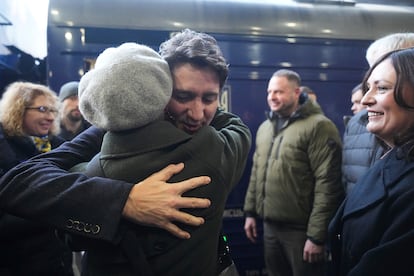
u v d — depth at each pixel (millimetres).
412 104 971
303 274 2270
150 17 2764
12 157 1525
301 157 2262
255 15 3004
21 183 692
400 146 997
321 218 2088
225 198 761
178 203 661
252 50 2953
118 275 693
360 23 3236
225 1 3008
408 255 849
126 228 673
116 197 648
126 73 632
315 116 2293
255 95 2971
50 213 656
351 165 1843
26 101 1664
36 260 1276
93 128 896
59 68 2621
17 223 1192
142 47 707
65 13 2650
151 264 685
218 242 855
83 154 834
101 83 633
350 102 3186
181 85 720
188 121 760
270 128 2564
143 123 670
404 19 3391
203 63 715
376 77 1048
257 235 3025
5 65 2703
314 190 2207
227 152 773
